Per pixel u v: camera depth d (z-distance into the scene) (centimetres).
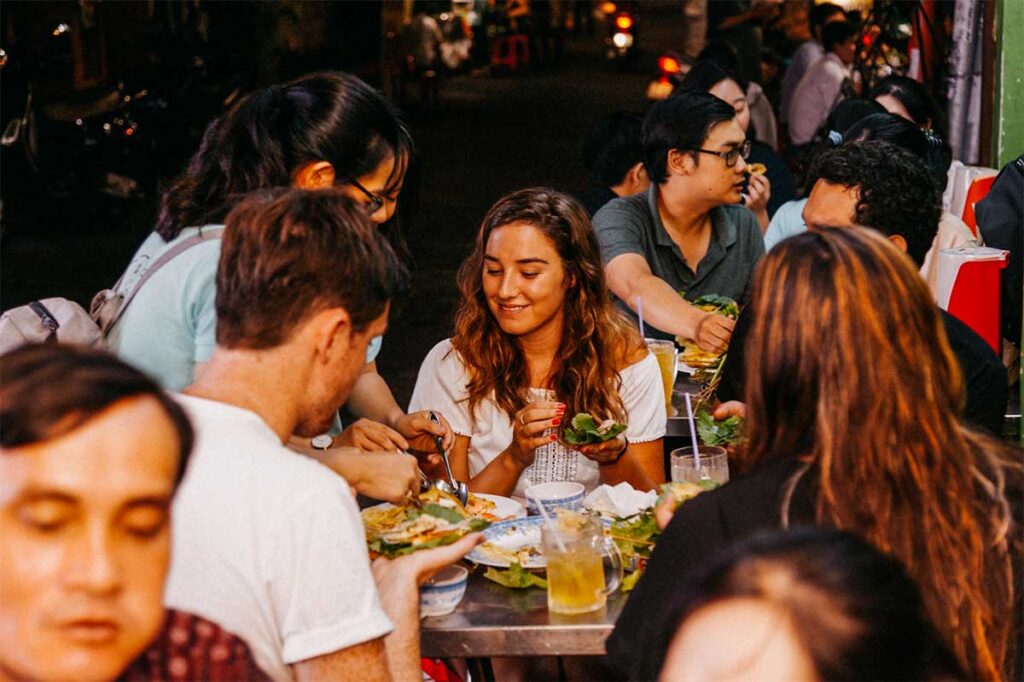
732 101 677
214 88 1371
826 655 115
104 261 1059
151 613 132
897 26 958
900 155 312
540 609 257
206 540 195
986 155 661
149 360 264
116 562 129
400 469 264
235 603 196
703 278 468
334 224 204
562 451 345
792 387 197
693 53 1978
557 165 1548
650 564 205
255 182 278
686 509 203
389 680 207
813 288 194
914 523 191
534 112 2036
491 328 345
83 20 1205
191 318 263
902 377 191
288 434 209
